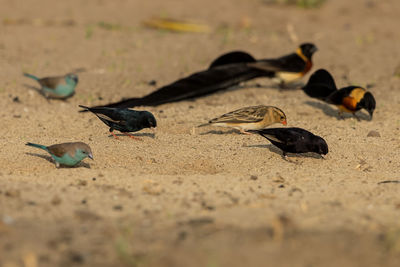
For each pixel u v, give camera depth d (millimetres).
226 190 9727
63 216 8102
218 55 22438
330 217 8188
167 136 13492
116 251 6938
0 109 15781
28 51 22000
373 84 19141
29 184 9641
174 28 26656
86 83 18656
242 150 12398
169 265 6582
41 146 10852
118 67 20531
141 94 17875
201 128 14414
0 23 26141
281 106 16578
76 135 13625
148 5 31844
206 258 6754
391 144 13141
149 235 7430
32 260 6594
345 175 10953
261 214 8281
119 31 25859
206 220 7988
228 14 30328
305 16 30453
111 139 13023
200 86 17328
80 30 25578
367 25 28703
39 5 30656
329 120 15375
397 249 7031
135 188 9719
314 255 6871
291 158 12102
